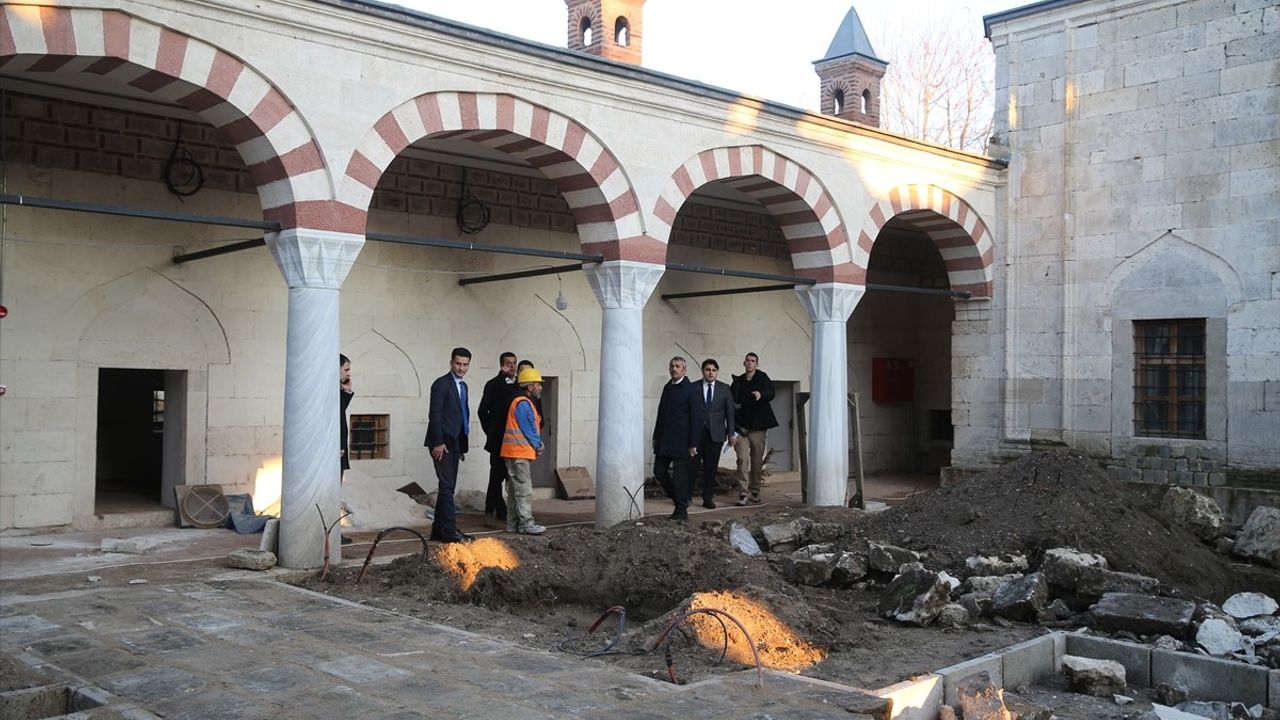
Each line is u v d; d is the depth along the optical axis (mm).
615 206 11297
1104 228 14852
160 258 11281
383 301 13195
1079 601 8445
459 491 13445
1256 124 13508
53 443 10594
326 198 9148
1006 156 15812
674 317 16578
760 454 14406
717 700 5438
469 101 10117
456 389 10203
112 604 7398
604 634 7219
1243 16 13609
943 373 20141
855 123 13531
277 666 5902
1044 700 6863
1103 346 14852
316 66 9070
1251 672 6812
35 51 7625
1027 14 15539
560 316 15000
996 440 15867
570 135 10914
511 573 8320
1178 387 14266
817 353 13633
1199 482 13930
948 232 15695
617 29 13305
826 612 7699
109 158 10938
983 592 8508
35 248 10477
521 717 5102
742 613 6809
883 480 18406
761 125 12602
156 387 13938
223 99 8625
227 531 10875
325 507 9047
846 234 13641
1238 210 13641
